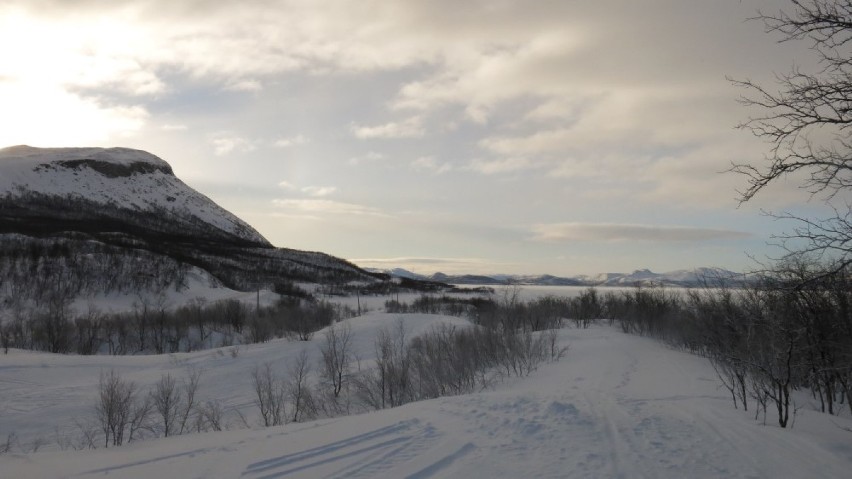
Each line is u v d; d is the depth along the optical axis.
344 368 29.34
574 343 29.84
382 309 86.25
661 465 6.50
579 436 7.84
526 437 7.89
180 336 54.06
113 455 8.46
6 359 32.69
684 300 29.27
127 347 52.38
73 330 49.47
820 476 6.08
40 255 87.19
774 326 9.46
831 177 5.80
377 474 6.52
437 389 19.39
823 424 8.60
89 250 96.88
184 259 113.56
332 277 152.38
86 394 25.98
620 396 11.35
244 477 6.64
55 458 8.28
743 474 6.16
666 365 19.66
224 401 25.83
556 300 51.09
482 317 42.09
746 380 13.25
